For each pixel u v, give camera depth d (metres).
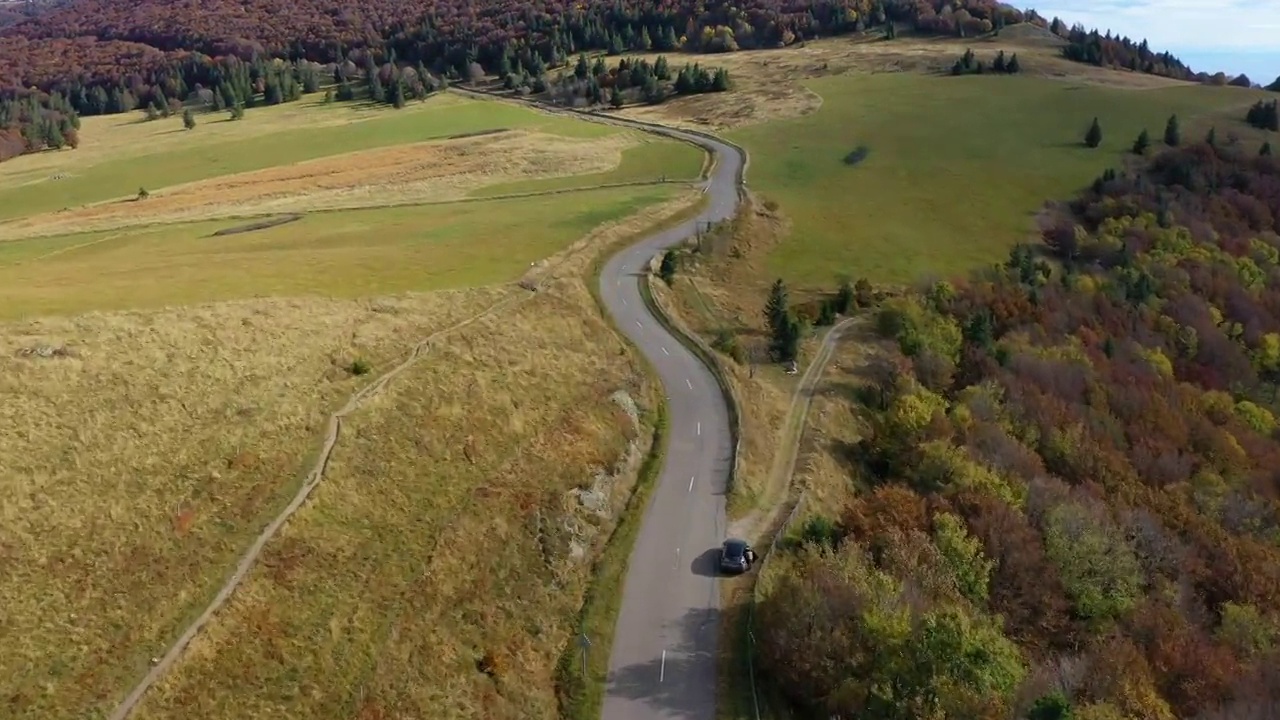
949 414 60.66
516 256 77.00
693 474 50.75
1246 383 84.62
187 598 33.22
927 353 70.31
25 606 31.33
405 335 55.91
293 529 37.41
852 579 37.94
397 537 38.91
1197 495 62.94
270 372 48.31
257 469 40.34
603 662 36.38
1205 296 94.56
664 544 44.38
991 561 43.88
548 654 36.75
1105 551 48.69
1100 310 86.44
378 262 72.50
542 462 46.78
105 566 33.59
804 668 34.75
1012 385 67.50
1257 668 42.72
